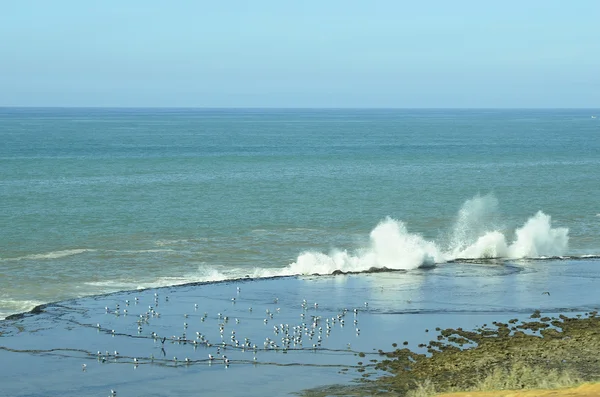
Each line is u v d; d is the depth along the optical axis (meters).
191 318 45.94
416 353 38.84
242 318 45.97
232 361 38.44
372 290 53.06
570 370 34.81
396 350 39.41
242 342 41.38
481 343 39.91
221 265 60.75
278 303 49.44
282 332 43.06
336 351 39.59
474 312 47.00
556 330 42.25
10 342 41.25
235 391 34.28
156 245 68.06
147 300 49.84
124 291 52.12
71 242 68.69
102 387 35.03
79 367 37.72
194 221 81.12
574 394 28.48
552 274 58.31
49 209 87.31
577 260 64.19
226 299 50.31
